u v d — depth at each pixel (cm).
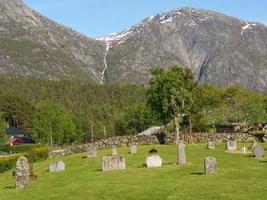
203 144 7031
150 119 15325
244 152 5275
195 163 4212
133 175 3588
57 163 4616
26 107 18575
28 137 17075
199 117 8938
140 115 16275
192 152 5512
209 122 9475
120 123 18675
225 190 2755
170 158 4953
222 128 10044
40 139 12900
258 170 3672
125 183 3177
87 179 3541
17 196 2925
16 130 17538
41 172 4625
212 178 3259
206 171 3475
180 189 2836
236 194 2642
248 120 10262
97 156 6103
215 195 2623
